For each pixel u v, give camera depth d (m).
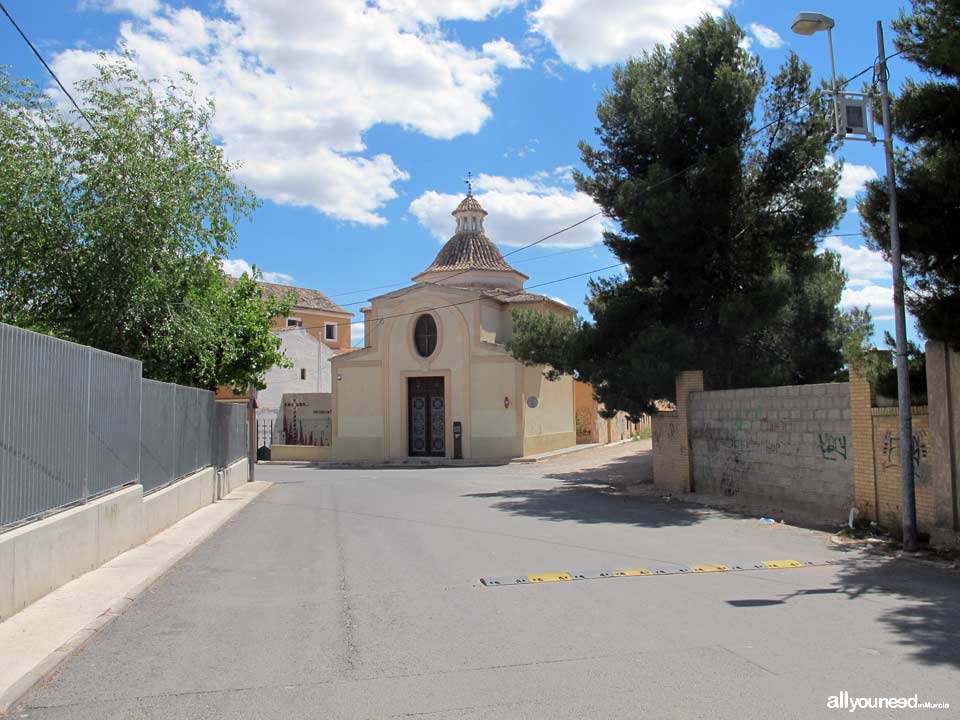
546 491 19.95
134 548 11.12
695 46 19.16
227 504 17.69
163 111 14.67
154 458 13.00
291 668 5.64
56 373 8.43
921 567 9.21
